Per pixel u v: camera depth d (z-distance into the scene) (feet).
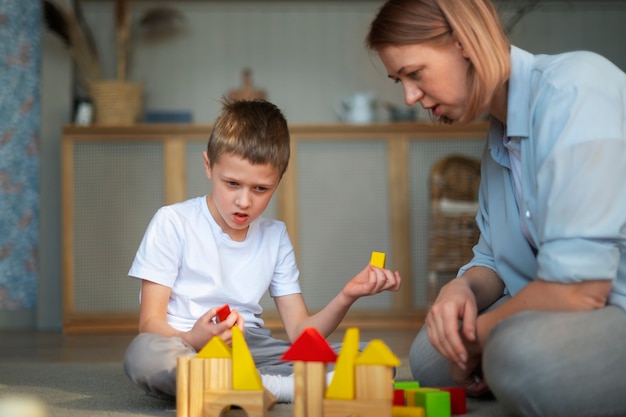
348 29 16.02
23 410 4.37
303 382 3.78
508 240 5.08
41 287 14.69
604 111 4.12
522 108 4.58
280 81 15.93
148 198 13.96
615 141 4.03
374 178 14.30
